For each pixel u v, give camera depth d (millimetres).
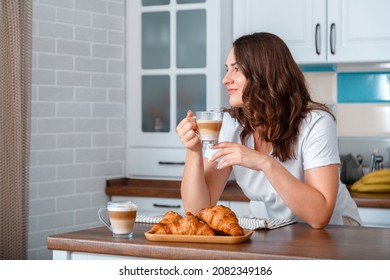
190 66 4074
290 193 2148
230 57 2400
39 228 3723
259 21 3969
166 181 4094
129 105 4207
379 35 3764
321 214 2182
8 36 3361
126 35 4203
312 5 3879
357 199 3479
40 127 3715
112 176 4145
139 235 2064
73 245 1996
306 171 2299
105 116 4094
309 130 2303
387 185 3680
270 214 2541
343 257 1716
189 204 2357
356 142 4156
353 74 4199
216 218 1964
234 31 4027
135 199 4012
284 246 1867
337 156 2303
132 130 4203
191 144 2271
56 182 3807
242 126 2455
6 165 3371
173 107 4105
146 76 4176
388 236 2047
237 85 2383
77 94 3918
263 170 2143
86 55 3965
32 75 3664
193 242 1920
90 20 3984
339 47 3838
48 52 3748
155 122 4148
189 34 4070
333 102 4234
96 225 4043
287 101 2328
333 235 2066
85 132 3971
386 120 4148
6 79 3367
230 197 3668
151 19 4152
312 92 4203
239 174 2479
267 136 2338
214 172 2453
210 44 4000
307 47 3895
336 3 3832
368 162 4133
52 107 3775
